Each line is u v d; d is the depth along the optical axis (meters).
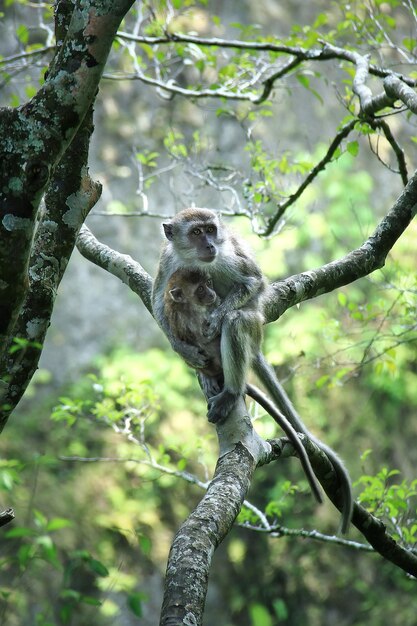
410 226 21.28
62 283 25.14
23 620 15.94
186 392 23.56
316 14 27.19
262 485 23.12
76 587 18.36
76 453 22.22
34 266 6.77
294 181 14.66
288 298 9.19
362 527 8.34
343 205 24.53
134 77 13.02
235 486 6.07
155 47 14.94
